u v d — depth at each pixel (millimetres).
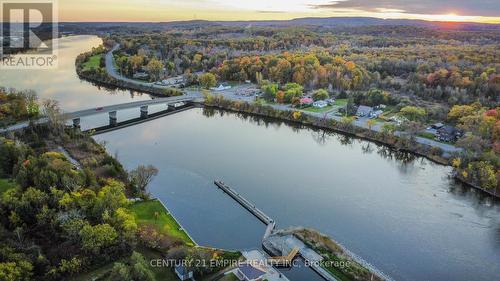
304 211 168000
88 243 119250
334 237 150750
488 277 131375
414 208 173500
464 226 160625
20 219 130000
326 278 123875
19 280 105312
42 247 121812
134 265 108375
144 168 176500
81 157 198125
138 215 151375
